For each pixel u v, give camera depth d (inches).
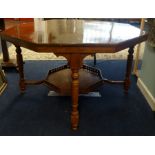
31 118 64.6
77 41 48.9
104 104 72.7
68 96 76.9
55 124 61.9
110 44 47.5
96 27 68.2
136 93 80.4
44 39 50.6
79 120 63.7
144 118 65.4
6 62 101.1
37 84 79.4
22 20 199.5
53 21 79.5
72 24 73.2
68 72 83.0
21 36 53.9
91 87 70.6
